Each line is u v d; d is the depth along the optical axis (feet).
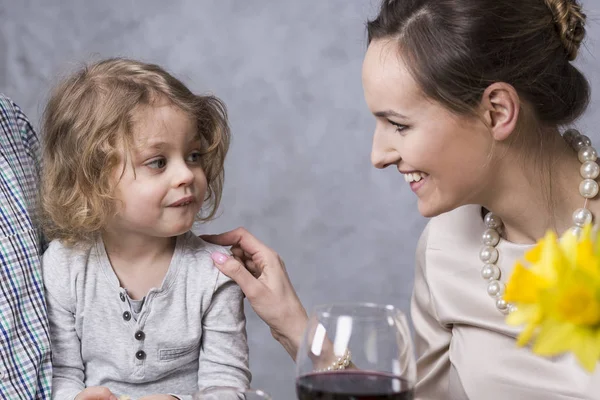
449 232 4.36
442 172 3.59
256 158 10.05
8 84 10.28
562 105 3.71
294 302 4.47
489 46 3.47
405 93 3.47
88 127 4.33
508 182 3.76
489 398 3.95
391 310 2.69
